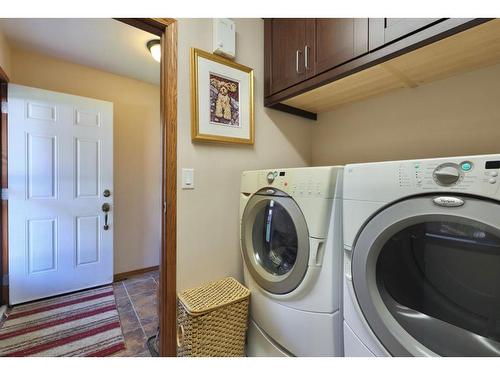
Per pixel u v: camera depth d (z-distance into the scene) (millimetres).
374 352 797
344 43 1149
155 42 1945
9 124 1946
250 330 1325
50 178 2123
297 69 1395
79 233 2275
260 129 1635
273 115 1705
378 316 778
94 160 2342
